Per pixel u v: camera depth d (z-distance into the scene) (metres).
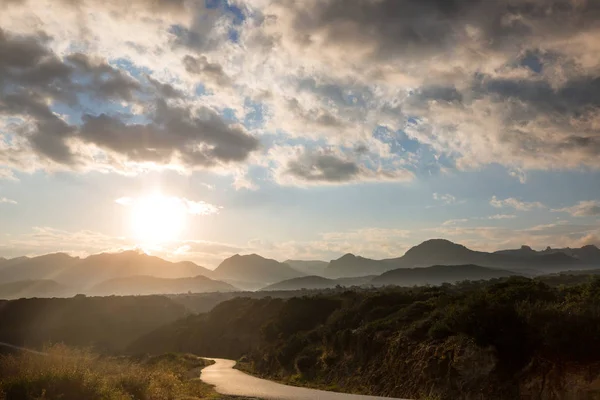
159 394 20.52
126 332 138.12
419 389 25.67
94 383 16.56
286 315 71.12
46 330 128.12
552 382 19.86
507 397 20.95
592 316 20.48
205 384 35.12
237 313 111.25
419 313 37.56
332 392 29.64
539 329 21.94
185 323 126.44
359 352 35.75
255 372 51.72
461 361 24.22
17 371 16.89
